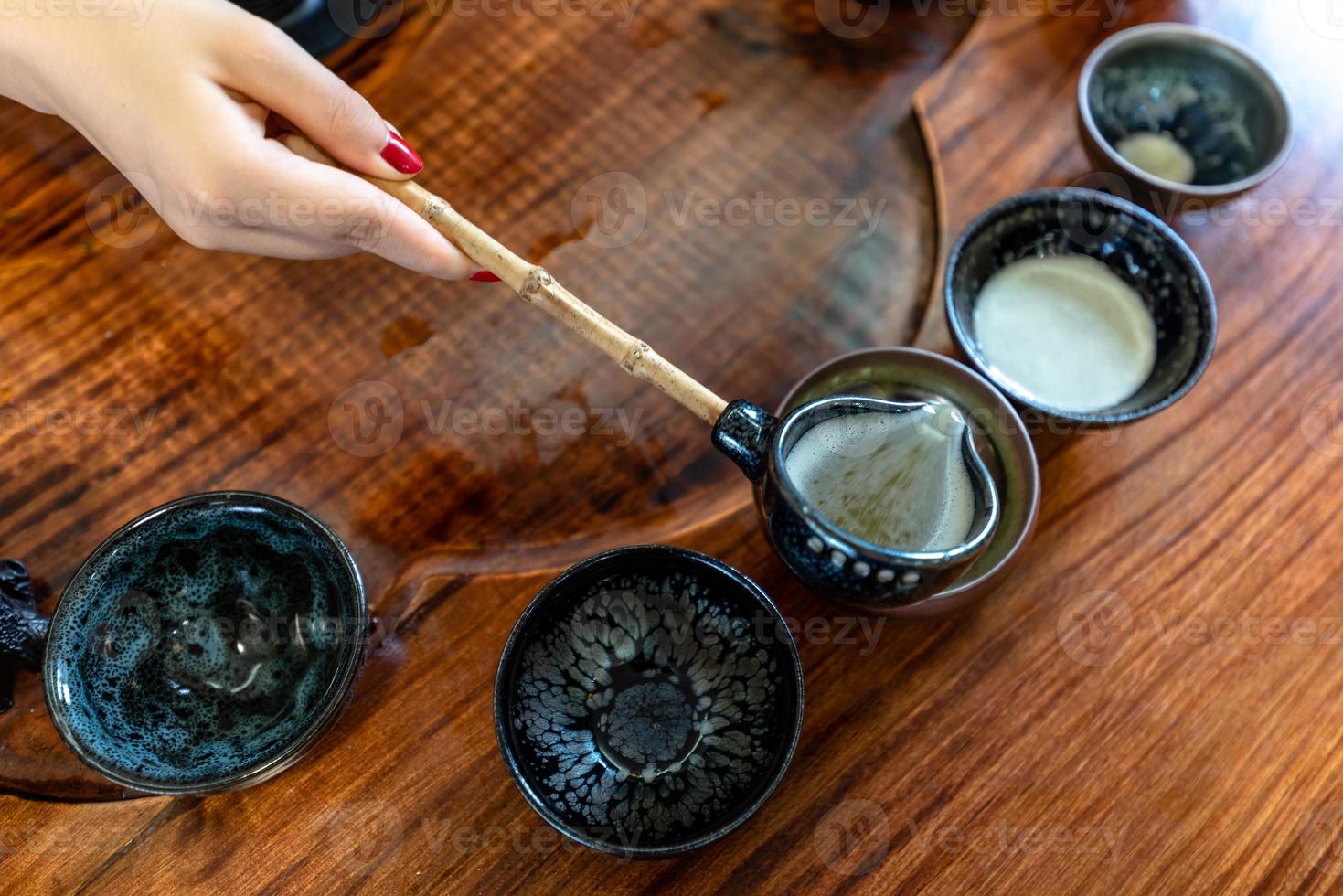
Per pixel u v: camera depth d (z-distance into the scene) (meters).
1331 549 0.52
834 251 0.57
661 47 0.60
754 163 0.58
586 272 0.56
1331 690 0.50
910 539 0.46
